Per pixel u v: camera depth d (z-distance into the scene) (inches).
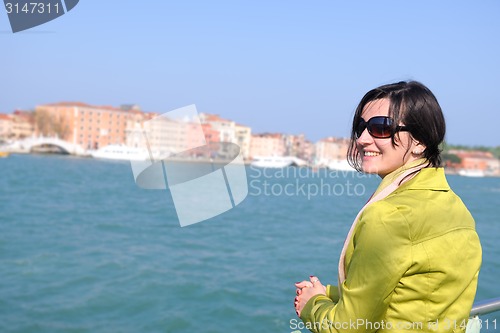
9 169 2172.7
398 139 59.2
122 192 1298.0
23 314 295.6
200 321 288.2
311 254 482.3
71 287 354.9
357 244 55.2
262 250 505.0
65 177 1849.2
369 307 53.8
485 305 82.0
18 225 658.2
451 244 55.0
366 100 62.1
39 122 4138.8
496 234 713.0
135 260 446.6
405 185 59.1
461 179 3575.3
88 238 571.2
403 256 53.1
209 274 393.7
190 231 637.9
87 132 3890.3
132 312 304.5
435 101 59.9
